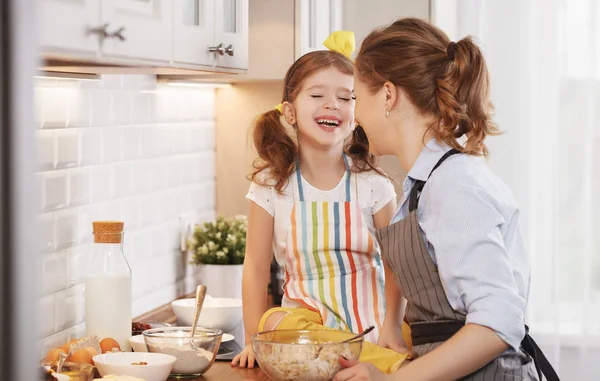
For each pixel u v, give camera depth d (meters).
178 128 2.68
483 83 1.53
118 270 1.84
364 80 1.61
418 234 1.48
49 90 1.85
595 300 3.23
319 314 1.91
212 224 2.72
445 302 1.48
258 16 2.63
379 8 3.26
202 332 1.80
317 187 2.02
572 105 3.20
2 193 0.38
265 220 2.01
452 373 1.33
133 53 1.36
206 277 2.64
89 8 1.19
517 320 1.33
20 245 0.39
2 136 0.38
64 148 1.93
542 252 3.22
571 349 3.25
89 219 2.06
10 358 0.39
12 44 0.38
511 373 1.43
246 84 2.98
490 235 1.37
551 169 3.21
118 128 2.23
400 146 1.59
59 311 1.91
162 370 1.59
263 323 1.86
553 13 3.18
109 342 1.77
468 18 3.23
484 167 1.52
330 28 3.05
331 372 1.40
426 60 1.54
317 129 1.97
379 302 1.94
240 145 3.01
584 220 3.20
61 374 1.45
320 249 1.96
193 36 1.66
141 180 2.40
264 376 1.73
